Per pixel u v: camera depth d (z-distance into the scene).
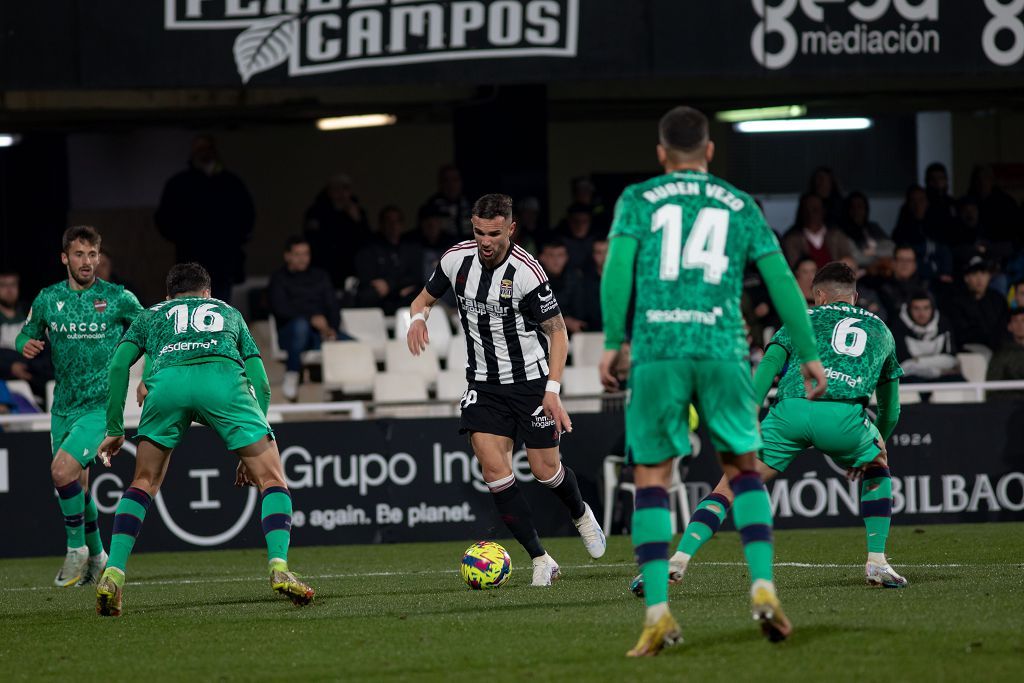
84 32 43.12
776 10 44.94
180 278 23.33
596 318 49.00
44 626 21.75
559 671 15.82
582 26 44.59
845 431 22.78
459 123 55.16
